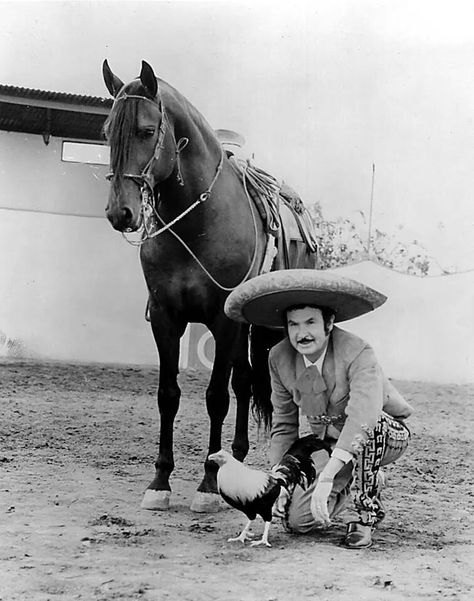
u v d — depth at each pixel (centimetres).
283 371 393
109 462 611
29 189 914
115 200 418
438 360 938
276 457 404
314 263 605
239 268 471
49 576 331
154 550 371
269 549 377
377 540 405
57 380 841
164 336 470
